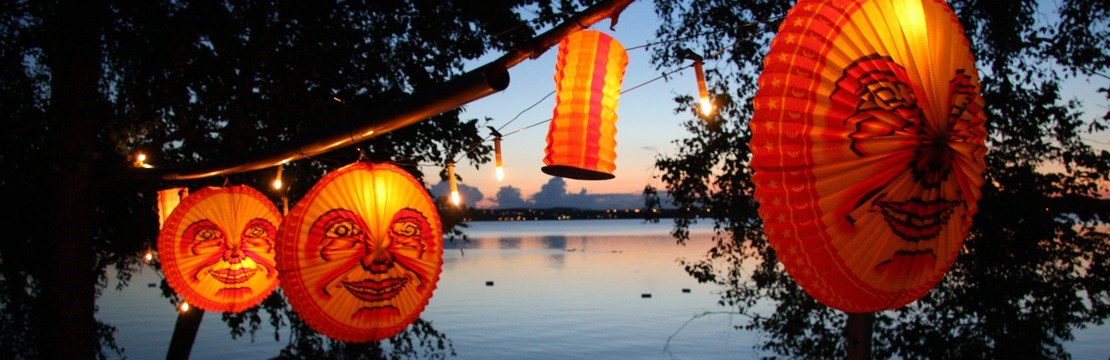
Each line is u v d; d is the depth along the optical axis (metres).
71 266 8.12
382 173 4.88
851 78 2.04
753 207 9.66
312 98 9.03
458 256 92.06
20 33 7.78
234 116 8.88
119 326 32.94
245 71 8.45
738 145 9.37
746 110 9.30
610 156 3.50
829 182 2.04
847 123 2.03
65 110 8.05
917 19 2.12
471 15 9.54
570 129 3.44
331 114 9.16
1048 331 8.84
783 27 2.15
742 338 30.84
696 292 48.16
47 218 8.21
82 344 8.17
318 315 4.67
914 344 9.03
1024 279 8.39
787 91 2.08
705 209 9.93
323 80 9.17
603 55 3.46
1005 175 8.16
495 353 29.05
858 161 2.04
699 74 3.36
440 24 9.61
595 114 3.44
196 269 6.32
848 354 5.46
